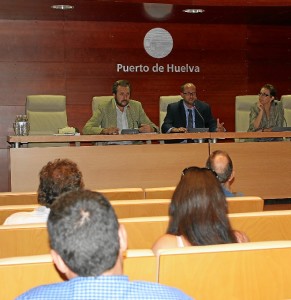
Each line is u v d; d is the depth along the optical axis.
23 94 8.43
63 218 1.16
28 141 5.53
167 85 8.91
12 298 1.65
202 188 2.12
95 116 6.59
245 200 2.89
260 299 1.78
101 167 5.68
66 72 8.57
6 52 8.37
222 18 8.55
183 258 1.71
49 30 8.50
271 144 6.02
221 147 5.93
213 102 9.10
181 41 8.95
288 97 7.72
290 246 1.77
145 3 7.31
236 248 1.74
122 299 1.13
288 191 6.05
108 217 1.18
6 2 7.17
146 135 5.76
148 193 3.48
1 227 2.22
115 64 8.73
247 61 9.22
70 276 1.19
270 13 8.17
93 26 8.65
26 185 5.51
